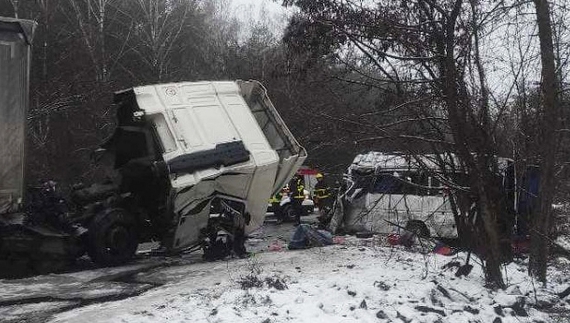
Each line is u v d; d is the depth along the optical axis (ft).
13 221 29.14
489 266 25.09
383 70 24.75
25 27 29.09
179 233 34.45
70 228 32.45
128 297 24.59
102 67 86.63
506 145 25.79
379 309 20.04
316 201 56.85
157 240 36.01
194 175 33.40
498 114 24.70
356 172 33.14
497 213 25.50
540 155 26.11
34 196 31.71
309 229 40.73
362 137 24.79
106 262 32.94
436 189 25.53
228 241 36.52
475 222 25.39
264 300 20.92
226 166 34.63
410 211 41.96
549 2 24.67
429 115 24.40
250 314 19.17
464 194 25.23
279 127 39.68
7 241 29.01
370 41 24.29
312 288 23.06
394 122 24.64
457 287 24.77
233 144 35.14
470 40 23.82
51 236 30.60
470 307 21.53
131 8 103.91
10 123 28.76
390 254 33.30
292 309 19.76
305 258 33.53
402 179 26.45
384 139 24.56
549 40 24.75
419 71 24.43
